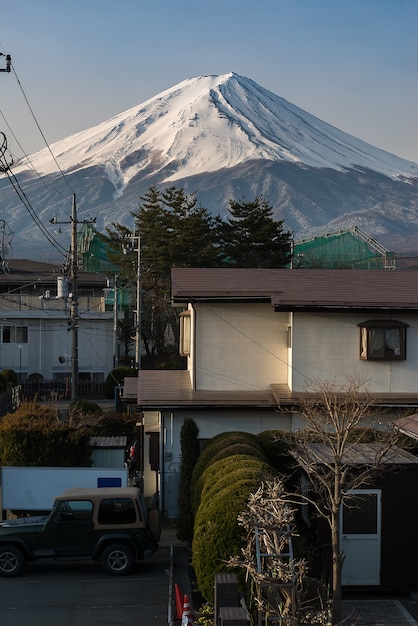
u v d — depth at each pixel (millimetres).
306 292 24641
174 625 13812
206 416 23500
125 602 15422
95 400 50812
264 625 12164
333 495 14531
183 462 20797
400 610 14844
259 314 24797
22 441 23812
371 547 15648
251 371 24781
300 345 23906
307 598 13359
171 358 58906
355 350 23984
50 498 21594
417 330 24062
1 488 21703
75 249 38312
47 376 57531
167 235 59219
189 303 25766
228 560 12914
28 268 69000
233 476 14812
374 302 23672
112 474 21562
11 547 17188
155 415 25469
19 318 57250
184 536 20016
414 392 23922
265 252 59781
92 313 57844
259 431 23469
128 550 17328
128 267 61469
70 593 16016
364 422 22859
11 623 14195
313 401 20219
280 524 11531
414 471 15695
